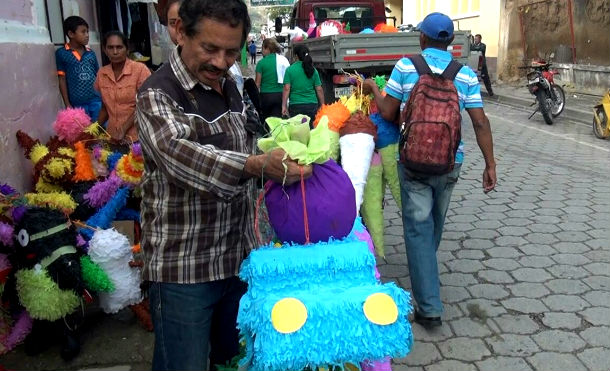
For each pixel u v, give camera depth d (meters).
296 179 1.80
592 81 13.91
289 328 1.75
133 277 3.34
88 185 3.88
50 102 5.12
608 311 3.62
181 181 1.71
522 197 6.10
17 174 4.16
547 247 4.67
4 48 4.09
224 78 2.06
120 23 8.27
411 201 3.36
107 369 3.13
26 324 3.19
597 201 5.88
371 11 11.88
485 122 3.38
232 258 1.99
